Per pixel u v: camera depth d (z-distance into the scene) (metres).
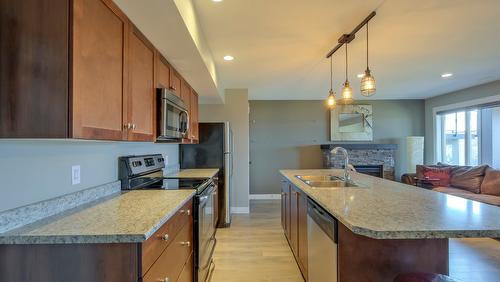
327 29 2.65
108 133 1.45
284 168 6.82
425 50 3.28
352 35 2.72
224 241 3.74
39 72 1.14
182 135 2.84
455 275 2.75
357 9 2.28
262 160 6.82
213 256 3.23
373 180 3.01
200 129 4.46
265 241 3.73
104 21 1.41
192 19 2.07
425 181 5.30
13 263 1.17
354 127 6.81
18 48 1.15
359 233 1.30
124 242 1.15
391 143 6.83
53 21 1.14
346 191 2.28
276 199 6.71
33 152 1.38
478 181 4.64
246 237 3.90
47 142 1.47
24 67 1.15
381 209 1.64
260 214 5.21
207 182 2.82
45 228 1.24
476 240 3.69
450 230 1.26
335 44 3.02
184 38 2.05
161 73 2.39
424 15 2.39
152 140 2.16
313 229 2.15
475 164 5.61
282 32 2.70
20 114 1.15
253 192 6.80
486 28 2.67
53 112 1.14
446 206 1.73
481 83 5.16
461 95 5.75
